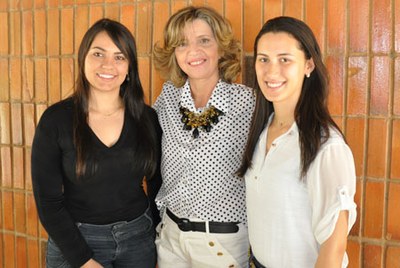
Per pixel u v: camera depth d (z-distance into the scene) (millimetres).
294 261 1265
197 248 1643
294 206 1247
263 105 1431
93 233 1625
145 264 1729
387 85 1820
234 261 1631
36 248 2559
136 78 1662
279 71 1262
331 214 1104
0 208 2623
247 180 1419
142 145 1638
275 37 1263
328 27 1881
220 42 1665
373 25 1819
